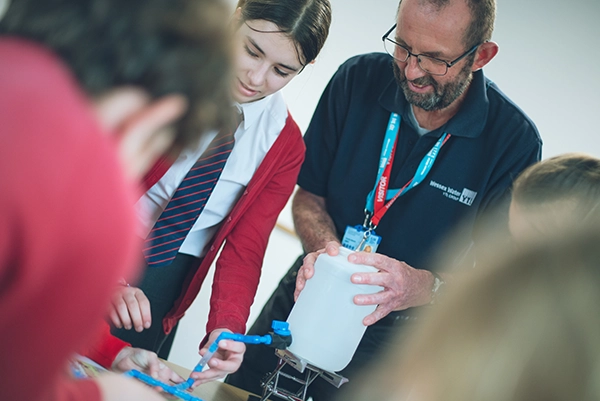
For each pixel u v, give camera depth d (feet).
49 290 1.70
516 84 14.46
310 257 5.10
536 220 2.22
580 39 13.97
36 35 1.73
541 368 1.48
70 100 1.69
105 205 1.72
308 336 4.70
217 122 1.98
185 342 12.10
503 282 1.61
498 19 14.38
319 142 7.02
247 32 5.07
